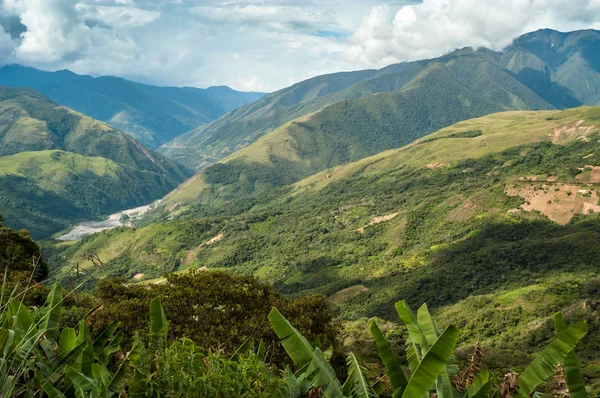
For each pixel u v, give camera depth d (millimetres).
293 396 3805
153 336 4074
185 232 179000
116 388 3641
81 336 3867
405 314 3902
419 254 126875
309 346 3756
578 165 162000
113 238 182750
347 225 176000
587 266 88625
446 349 2906
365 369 4141
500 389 3639
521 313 72438
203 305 19156
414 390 2916
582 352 52375
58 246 186500
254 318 18578
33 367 3391
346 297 112875
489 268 101125
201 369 3777
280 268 145250
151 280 150625
